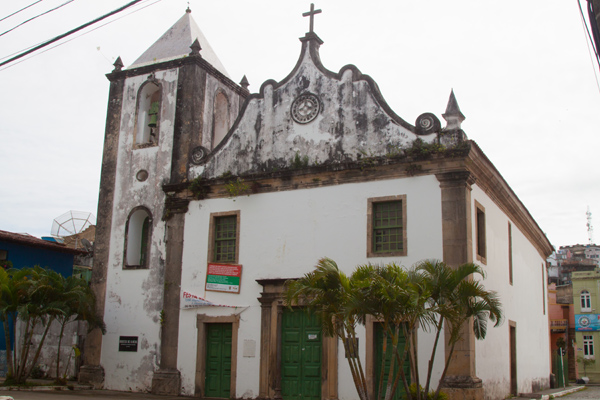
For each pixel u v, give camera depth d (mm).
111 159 22359
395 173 16938
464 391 14719
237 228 19141
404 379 12719
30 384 18938
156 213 20906
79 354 20641
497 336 18547
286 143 19000
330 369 16609
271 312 17875
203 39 24031
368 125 17750
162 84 22078
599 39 7695
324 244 17578
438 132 16609
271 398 17281
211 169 20250
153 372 19547
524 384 22438
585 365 47531
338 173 17766
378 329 16328
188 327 19266
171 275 19953
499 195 19688
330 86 18641
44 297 19172
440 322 13180
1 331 23500
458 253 15695
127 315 20516
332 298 12609
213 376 18672
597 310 47969
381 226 17031
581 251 71000
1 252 24359
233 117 23812
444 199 16141
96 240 21844
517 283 22609
